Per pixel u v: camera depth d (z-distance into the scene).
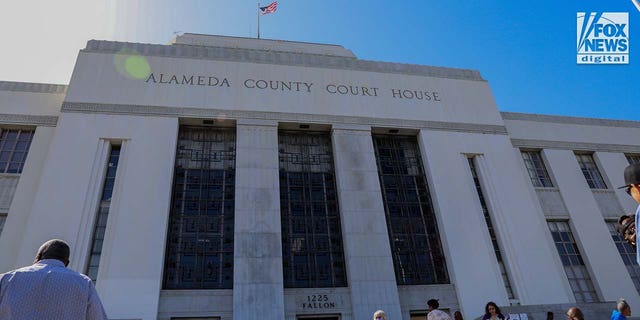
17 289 2.98
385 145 23.86
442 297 19.48
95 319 3.13
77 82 20.92
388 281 19.02
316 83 23.91
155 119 20.83
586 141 27.30
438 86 25.83
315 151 22.80
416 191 22.64
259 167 20.62
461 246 20.59
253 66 23.66
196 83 22.25
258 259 18.28
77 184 18.50
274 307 17.39
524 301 19.75
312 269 19.34
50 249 3.38
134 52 22.55
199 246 18.80
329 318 18.34
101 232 18.17
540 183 25.19
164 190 19.09
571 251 22.98
